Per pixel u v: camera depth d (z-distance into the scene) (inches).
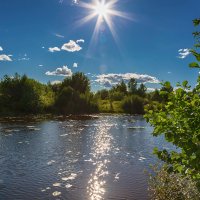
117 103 4178.2
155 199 527.5
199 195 398.6
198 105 218.4
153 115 236.7
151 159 952.9
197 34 230.4
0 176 740.7
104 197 592.4
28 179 714.8
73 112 3154.5
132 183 681.6
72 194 611.5
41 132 1571.1
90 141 1317.7
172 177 486.6
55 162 903.1
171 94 231.0
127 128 1863.9
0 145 1178.6
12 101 2844.5
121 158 968.3
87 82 3769.7
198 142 214.5
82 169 817.5
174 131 223.1
